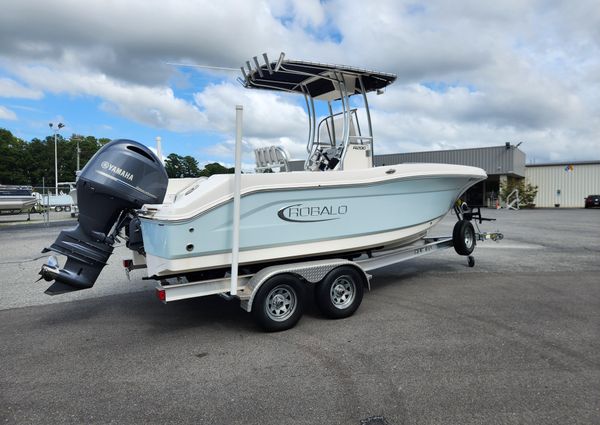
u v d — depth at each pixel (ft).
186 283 13.21
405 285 19.90
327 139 19.80
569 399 9.18
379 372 10.66
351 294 15.21
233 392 9.82
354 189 15.64
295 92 20.35
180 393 9.84
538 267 23.53
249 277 14.25
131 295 19.27
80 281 14.75
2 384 10.46
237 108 12.43
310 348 12.38
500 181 104.17
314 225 14.88
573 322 14.20
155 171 15.60
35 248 34.47
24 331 14.43
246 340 13.20
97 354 12.32
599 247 31.14
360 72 17.35
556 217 67.10
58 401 9.56
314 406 9.10
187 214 12.52
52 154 254.68
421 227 18.80
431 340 12.75
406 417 8.57
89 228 14.89
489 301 16.85
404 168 17.08
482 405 8.98
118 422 8.65
